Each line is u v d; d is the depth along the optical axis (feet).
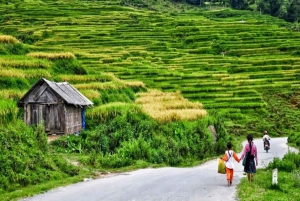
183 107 178.29
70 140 113.19
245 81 317.22
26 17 538.06
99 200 59.31
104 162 98.94
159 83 301.43
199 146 134.82
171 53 414.82
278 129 237.25
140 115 136.26
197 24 532.73
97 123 135.23
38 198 62.39
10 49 204.23
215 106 263.49
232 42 449.06
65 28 486.79
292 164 86.84
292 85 312.91
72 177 80.94
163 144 123.13
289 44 427.33
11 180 71.05
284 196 58.54
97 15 579.07
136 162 104.99
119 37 468.75
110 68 317.42
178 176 81.20
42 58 199.00
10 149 78.59
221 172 70.44
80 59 342.44
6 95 140.05
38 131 92.79
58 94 120.06
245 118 250.16
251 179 71.82
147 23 547.49
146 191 64.95
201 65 369.09
